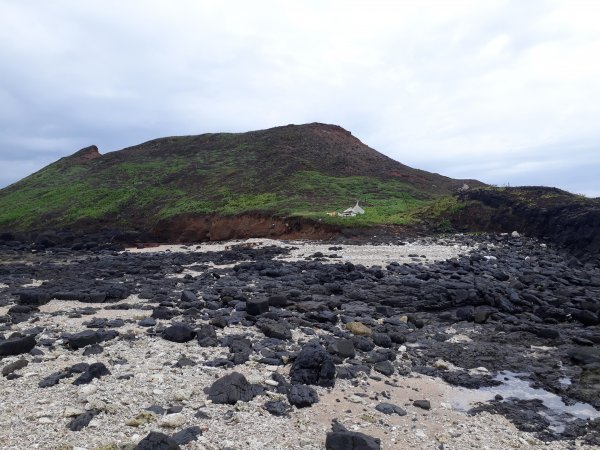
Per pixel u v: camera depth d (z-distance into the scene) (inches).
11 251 1964.8
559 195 1640.0
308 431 344.8
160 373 433.7
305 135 3385.8
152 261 1370.6
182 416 346.0
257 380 421.4
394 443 339.6
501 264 1101.1
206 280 984.3
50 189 3218.5
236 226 2047.2
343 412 380.8
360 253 1291.8
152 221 2386.8
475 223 1710.1
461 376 478.6
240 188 2564.0
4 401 370.3
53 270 1256.8
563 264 1172.5
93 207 2709.2
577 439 361.1
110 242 2155.5
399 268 1025.5
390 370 478.0
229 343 521.7
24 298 760.3
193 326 592.4
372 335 580.4
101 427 331.0
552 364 519.5
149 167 3270.2
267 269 1037.2
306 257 1243.2
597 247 1317.7
